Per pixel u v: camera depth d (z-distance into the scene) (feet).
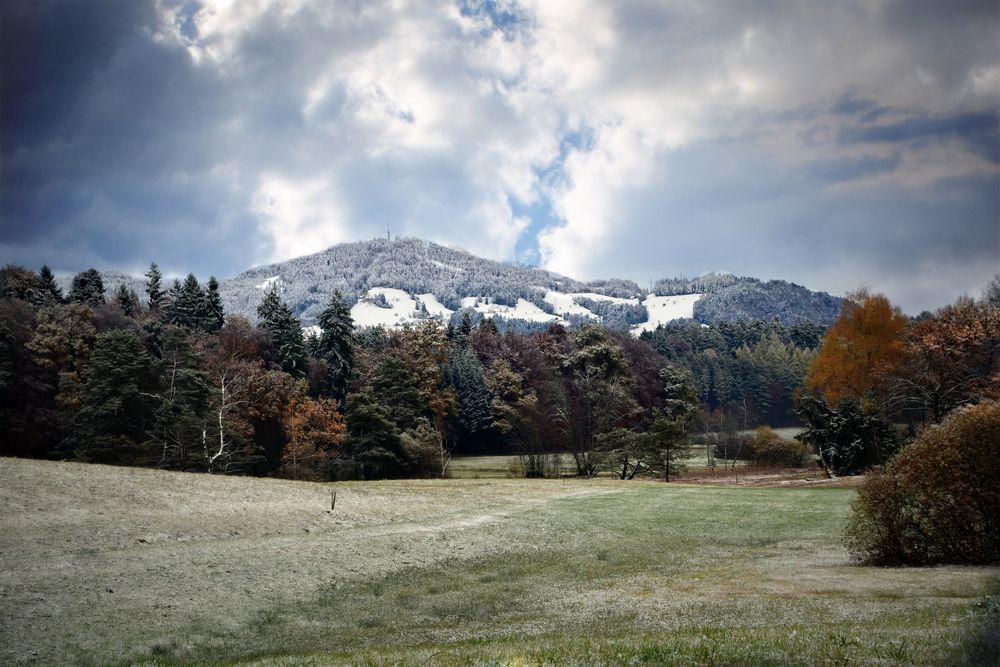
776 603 61.52
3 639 56.49
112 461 217.36
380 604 75.15
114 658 54.54
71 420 238.27
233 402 252.62
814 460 304.09
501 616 67.31
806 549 107.45
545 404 324.60
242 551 92.58
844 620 48.91
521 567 99.04
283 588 79.71
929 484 83.15
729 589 74.43
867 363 243.19
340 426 287.48
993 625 38.75
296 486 152.05
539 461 292.61
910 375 235.40
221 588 76.69
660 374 437.17
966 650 33.37
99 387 225.76
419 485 197.77
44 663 52.90
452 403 344.90
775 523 138.51
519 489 197.26
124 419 229.45
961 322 225.76
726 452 353.10
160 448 223.30
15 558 80.02
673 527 137.59
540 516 149.07
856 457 245.86
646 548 114.73
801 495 180.04
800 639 38.63
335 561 94.17
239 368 280.92
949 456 82.38
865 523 88.79
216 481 141.38
